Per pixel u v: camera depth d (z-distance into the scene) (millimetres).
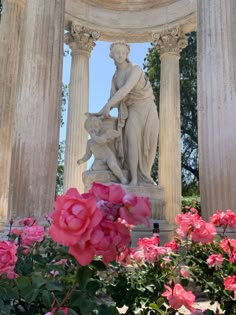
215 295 6488
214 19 14102
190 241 6309
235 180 12727
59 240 2971
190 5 25422
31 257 6406
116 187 3385
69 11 25734
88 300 3859
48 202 14414
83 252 3000
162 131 24406
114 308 4098
